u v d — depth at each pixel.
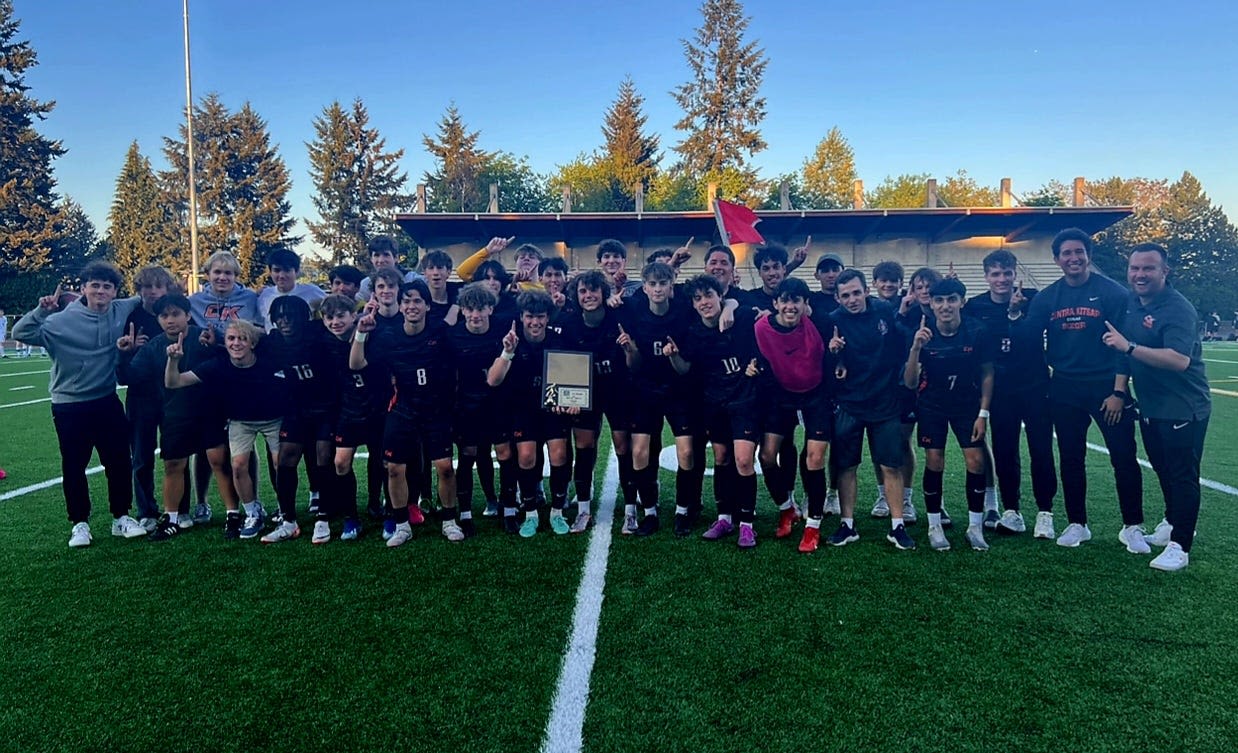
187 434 4.13
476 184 39.81
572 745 2.11
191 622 3.00
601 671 2.56
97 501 5.25
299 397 4.11
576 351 4.12
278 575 3.56
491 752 2.09
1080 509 3.96
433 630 2.91
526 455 4.28
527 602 3.19
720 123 41.47
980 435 3.86
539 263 5.20
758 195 38.50
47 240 33.59
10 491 5.54
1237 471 5.77
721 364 3.95
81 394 4.05
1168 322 3.51
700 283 3.84
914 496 5.19
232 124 41.41
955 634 2.82
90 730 2.22
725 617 3.01
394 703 2.36
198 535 4.29
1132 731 2.16
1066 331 3.88
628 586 3.37
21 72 34.34
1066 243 3.83
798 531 4.29
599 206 37.97
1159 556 3.60
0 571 3.66
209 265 4.77
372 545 4.05
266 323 4.92
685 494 4.24
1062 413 3.93
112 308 4.25
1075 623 2.92
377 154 42.09
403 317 4.10
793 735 2.16
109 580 3.51
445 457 4.04
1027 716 2.25
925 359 3.86
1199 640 2.75
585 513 4.37
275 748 2.12
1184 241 50.78
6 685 2.50
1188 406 3.50
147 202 49.22
